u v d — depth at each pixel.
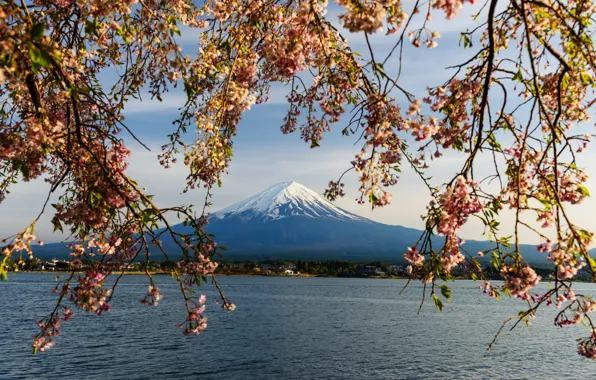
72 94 3.27
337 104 4.82
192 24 5.09
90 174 3.82
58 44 4.24
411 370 34.50
